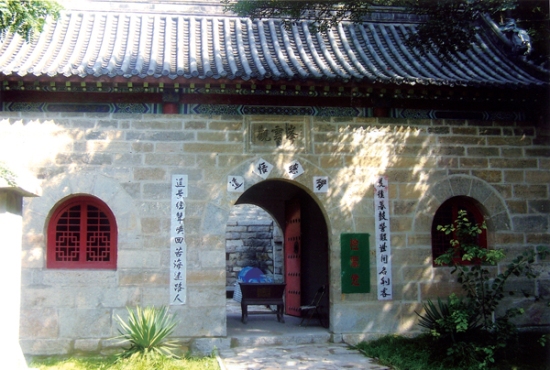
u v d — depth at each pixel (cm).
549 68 1314
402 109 1270
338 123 1242
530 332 1221
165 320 1108
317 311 1377
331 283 1210
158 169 1176
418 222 1242
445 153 1270
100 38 1349
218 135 1202
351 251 1215
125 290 1139
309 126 1233
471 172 1272
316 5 1244
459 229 1131
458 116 1285
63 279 1130
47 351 1109
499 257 1074
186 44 1348
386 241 1227
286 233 1661
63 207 1173
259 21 1460
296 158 1219
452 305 1096
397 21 1537
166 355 1074
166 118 1189
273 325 1348
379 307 1211
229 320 1435
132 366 1006
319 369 992
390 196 1240
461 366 1012
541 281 1259
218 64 1223
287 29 1397
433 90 1213
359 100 1257
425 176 1256
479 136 1285
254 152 1207
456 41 1219
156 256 1155
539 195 1287
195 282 1159
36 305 1118
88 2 1423
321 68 1241
